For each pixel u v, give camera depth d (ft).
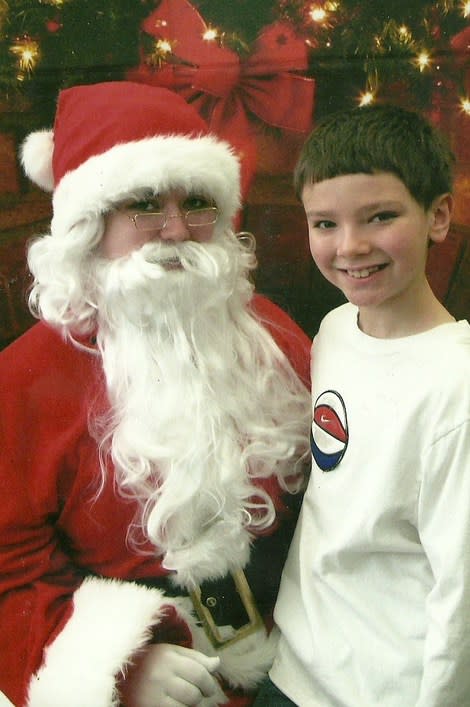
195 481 3.01
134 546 3.13
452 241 3.61
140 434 3.08
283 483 3.26
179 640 2.96
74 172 3.14
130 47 3.50
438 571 2.38
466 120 3.51
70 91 3.34
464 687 2.34
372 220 2.48
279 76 3.53
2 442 3.07
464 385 2.39
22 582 3.00
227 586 3.19
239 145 3.60
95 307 3.27
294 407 3.38
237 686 3.13
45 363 3.19
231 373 3.32
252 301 3.70
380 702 2.55
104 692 2.63
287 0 3.45
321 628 2.72
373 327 2.72
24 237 3.66
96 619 2.83
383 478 2.51
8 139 3.53
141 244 3.15
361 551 2.61
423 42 3.46
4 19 3.42
